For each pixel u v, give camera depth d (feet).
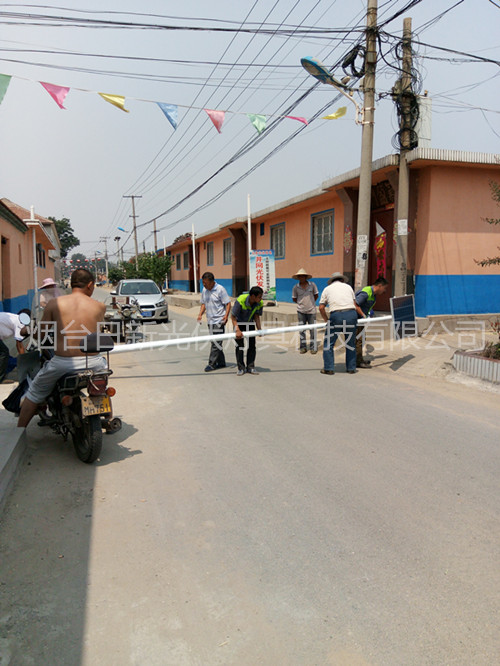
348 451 15.05
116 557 9.71
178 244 111.34
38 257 72.64
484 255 36.73
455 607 8.20
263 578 9.02
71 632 7.73
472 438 16.16
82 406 13.46
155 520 11.12
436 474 13.39
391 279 40.86
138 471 13.78
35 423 17.99
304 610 8.17
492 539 10.25
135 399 21.39
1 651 7.32
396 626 7.78
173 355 33.17
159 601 8.44
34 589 8.75
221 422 18.03
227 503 11.87
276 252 62.69
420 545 10.03
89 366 14.25
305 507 11.64
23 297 52.13
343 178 40.50
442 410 19.35
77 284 14.80
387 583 8.84
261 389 22.95
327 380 24.81
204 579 9.02
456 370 25.41
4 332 23.49
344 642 7.46
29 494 12.40
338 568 9.29
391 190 39.58
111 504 11.88
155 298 53.93
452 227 35.65
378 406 19.94
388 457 14.57
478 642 7.43
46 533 10.60
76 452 14.79
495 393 22.02
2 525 10.91
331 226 48.96
